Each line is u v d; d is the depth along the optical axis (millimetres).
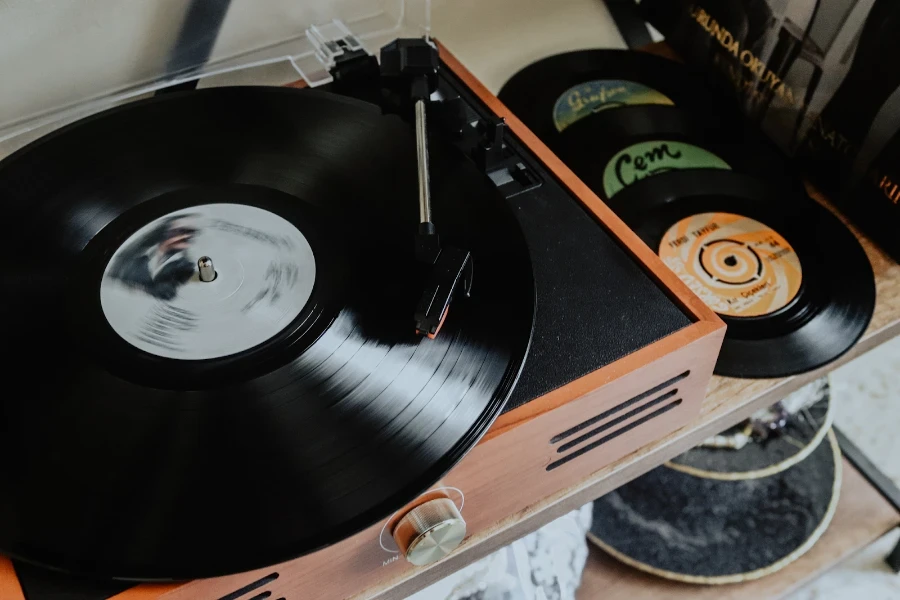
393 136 690
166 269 621
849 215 810
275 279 617
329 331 579
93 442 526
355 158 680
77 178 656
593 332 602
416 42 728
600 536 1021
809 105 803
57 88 743
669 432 694
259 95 720
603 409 600
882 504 1152
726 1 865
